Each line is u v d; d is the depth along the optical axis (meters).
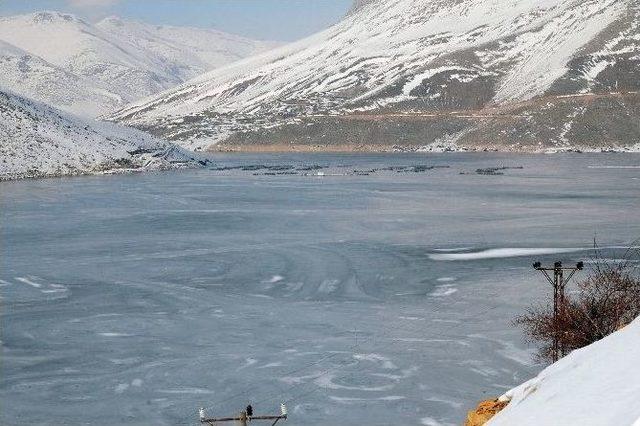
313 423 25.98
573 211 77.00
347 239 61.69
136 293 44.38
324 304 41.38
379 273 48.59
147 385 29.98
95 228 69.31
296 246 58.66
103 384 30.14
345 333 35.94
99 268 51.38
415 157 199.12
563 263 49.94
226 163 179.12
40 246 59.97
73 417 27.09
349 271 49.31
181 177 132.62
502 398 17.20
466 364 31.33
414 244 58.81
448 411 26.81
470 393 28.34
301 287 45.34
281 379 30.28
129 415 27.16
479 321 37.22
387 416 26.52
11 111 148.38
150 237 63.91
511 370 30.50
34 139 143.12
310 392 28.88
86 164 142.25
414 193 99.00
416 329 36.28
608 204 82.50
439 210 80.06
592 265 48.84
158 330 37.06
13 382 30.55
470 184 111.69
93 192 103.75
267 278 47.81
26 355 33.72
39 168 134.75
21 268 51.62
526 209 79.50
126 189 108.25
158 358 33.00
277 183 117.88
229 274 49.03
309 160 190.12
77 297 43.62
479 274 47.50
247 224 71.00
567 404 12.38
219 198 95.00
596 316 28.98
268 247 58.38
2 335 36.56
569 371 14.37
